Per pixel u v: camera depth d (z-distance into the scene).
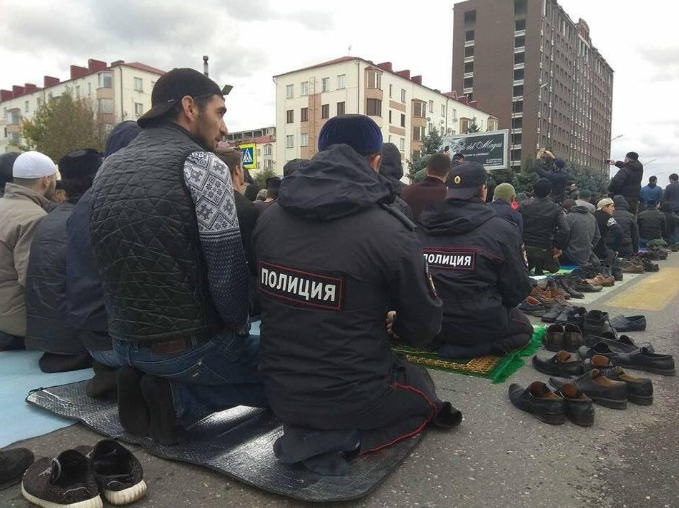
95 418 2.56
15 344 3.79
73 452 1.94
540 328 4.50
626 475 2.14
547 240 6.96
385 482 2.06
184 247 2.06
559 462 2.24
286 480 2.00
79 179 3.37
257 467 2.10
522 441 2.44
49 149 31.41
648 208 11.84
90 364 3.39
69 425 2.54
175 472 2.13
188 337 2.14
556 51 78.44
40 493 1.85
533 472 2.15
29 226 3.48
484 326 3.53
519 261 3.52
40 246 3.28
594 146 102.75
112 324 2.20
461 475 2.13
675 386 3.18
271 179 6.97
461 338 3.59
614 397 2.83
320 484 1.97
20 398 2.87
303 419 2.08
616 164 11.75
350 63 49.50
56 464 1.87
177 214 2.04
